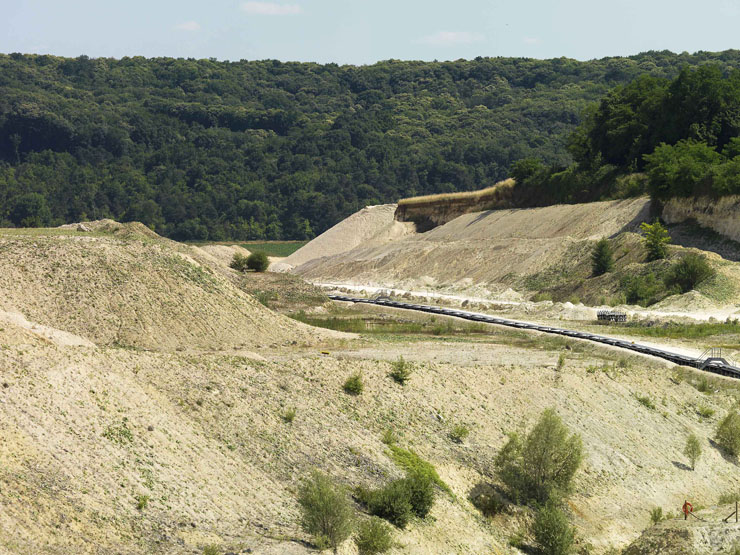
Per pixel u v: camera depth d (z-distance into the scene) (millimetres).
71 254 60750
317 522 27562
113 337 53781
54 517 24062
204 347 54500
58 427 28594
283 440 34500
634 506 38500
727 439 46969
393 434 38312
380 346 58969
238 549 25516
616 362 56344
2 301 54250
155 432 31031
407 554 28750
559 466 37531
